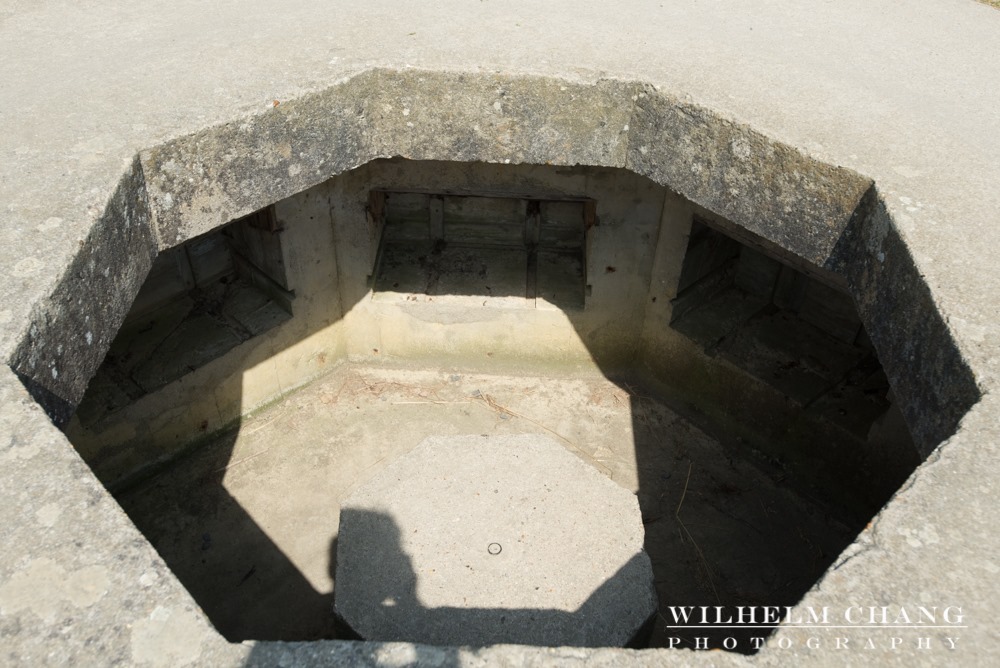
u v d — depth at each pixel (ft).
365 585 11.99
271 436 17.56
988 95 10.46
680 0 12.98
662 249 16.96
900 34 12.23
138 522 15.66
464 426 18.06
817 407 16.16
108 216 7.87
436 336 18.58
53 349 6.84
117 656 4.57
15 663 4.50
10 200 7.66
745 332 17.78
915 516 5.34
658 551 15.58
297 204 15.98
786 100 9.99
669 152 10.46
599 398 18.81
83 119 9.04
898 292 7.68
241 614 14.32
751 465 17.35
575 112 10.64
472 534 12.70
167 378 15.90
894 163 8.78
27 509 5.21
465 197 18.16
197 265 17.63
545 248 18.84
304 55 10.68
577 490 13.44
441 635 11.44
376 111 10.75
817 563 15.48
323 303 17.81
